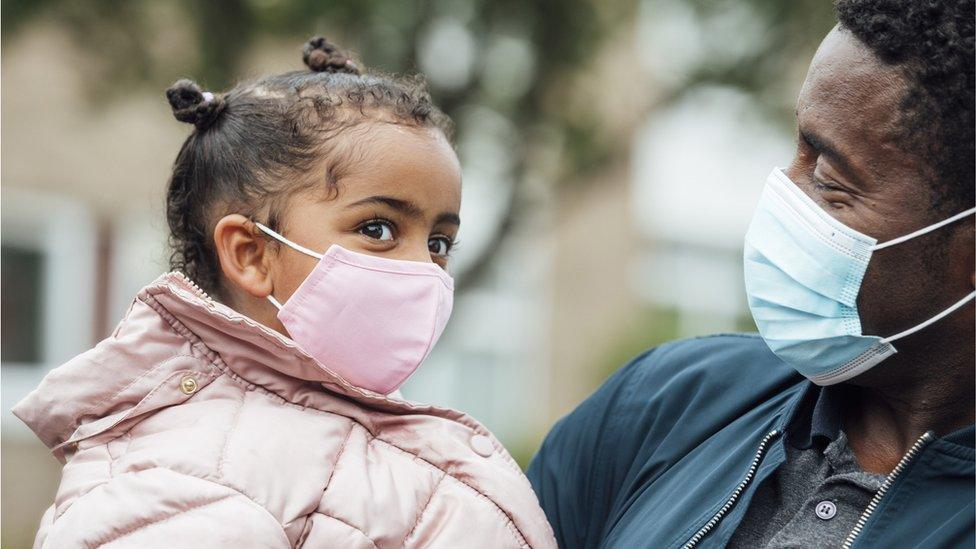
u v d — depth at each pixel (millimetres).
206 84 5312
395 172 2234
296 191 2250
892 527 1792
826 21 6148
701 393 2211
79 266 9180
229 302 2363
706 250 11906
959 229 1805
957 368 1870
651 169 11531
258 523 1913
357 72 2627
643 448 2238
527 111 6004
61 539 1926
